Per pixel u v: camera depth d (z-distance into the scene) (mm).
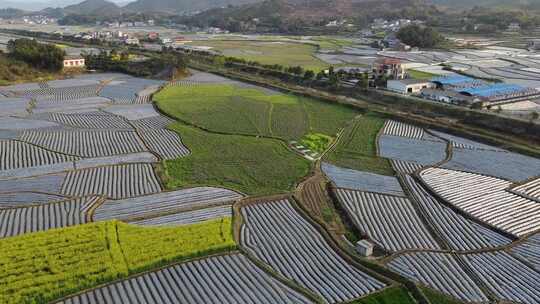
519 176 51281
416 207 43188
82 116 73250
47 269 31234
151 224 37906
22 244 33844
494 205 43781
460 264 34375
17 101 83625
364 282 31578
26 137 60594
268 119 72938
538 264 34469
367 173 51469
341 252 35031
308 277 31969
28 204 41438
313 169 52062
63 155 54562
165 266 32219
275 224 39094
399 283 31312
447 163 54969
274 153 57375
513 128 65688
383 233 38562
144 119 72188
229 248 34656
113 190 45188
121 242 34469
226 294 29531
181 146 59281
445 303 29453
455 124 70125
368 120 73938
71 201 42188
